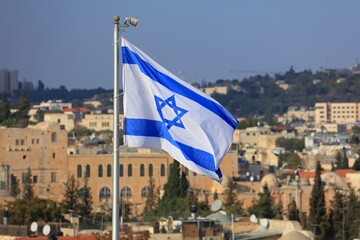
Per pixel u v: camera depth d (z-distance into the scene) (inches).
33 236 6840.6
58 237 6299.2
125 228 7052.2
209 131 3004.4
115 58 2982.3
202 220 7322.8
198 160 2994.6
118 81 2989.7
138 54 3014.3
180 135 2997.0
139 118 2992.1
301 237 5703.7
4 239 6963.6
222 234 7258.9
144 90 3004.4
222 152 2997.0
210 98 3029.0
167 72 3026.6
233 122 3034.0
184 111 3004.4
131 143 2979.8
